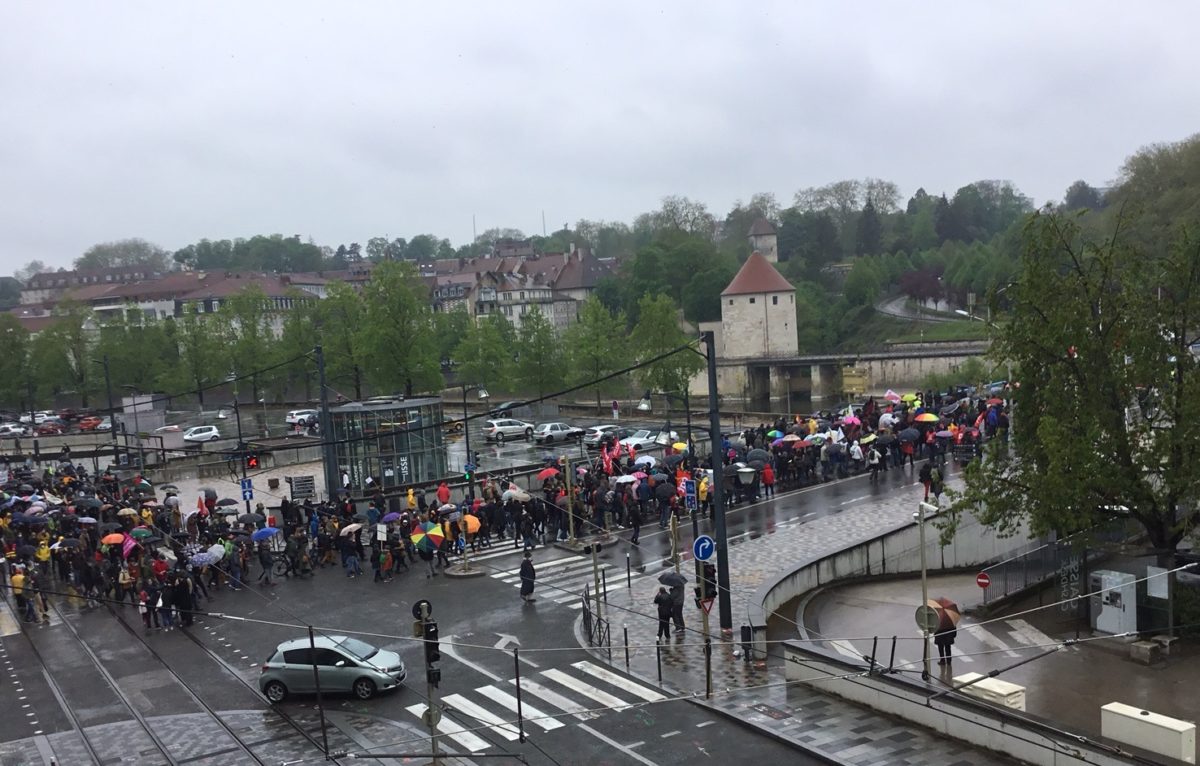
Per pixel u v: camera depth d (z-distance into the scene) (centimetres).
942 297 15250
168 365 10219
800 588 3102
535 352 9325
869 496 4369
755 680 2392
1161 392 2591
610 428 7256
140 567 3453
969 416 5222
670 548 3753
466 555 3694
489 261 19612
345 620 3056
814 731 2056
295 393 11412
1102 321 2623
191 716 2316
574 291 17888
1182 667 2220
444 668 2583
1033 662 2328
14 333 10194
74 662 2792
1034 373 2712
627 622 2911
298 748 2097
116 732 2231
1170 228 7906
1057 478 2491
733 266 15712
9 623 3247
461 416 9025
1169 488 2533
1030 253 2708
